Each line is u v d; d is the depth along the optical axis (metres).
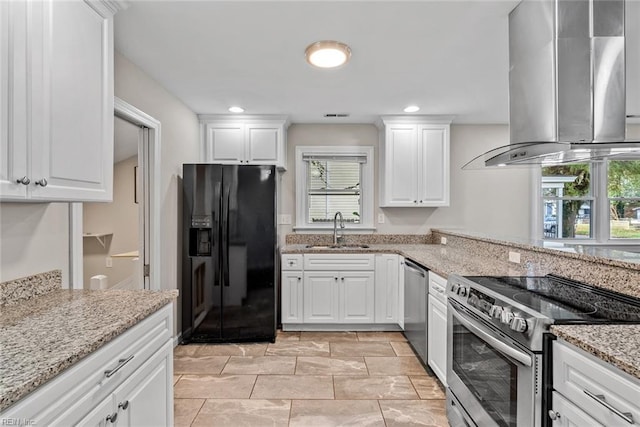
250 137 3.82
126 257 4.21
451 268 2.38
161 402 1.53
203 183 3.27
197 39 2.14
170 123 3.10
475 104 3.44
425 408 2.19
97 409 1.08
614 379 0.96
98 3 1.51
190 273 3.27
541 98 1.65
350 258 3.61
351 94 3.15
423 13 1.86
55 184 1.28
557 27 1.58
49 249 1.68
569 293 1.62
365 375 2.62
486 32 2.07
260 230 3.32
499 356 1.47
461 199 4.22
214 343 3.29
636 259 1.62
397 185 3.87
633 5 1.65
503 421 1.44
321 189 4.26
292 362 2.85
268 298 3.32
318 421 2.05
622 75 1.59
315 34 2.08
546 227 4.21
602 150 1.64
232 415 2.11
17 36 1.13
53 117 1.27
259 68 2.58
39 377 0.84
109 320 1.25
